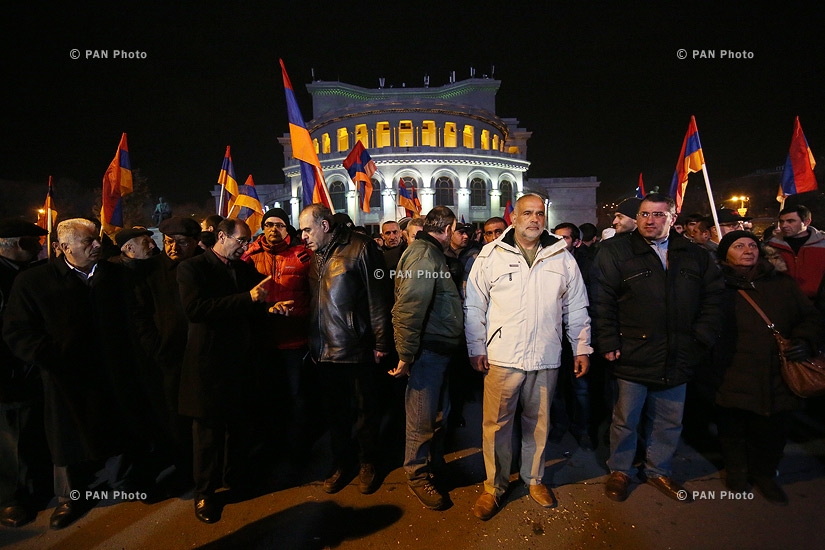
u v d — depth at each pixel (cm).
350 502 302
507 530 268
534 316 280
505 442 289
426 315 297
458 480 328
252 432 387
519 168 4362
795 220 383
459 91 5184
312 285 321
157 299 325
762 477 297
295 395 366
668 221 288
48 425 281
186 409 285
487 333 294
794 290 293
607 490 301
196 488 291
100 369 299
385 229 514
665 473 307
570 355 375
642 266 291
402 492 313
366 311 319
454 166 4044
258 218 744
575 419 378
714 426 405
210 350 287
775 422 292
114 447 302
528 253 292
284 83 456
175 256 335
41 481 312
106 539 270
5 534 277
